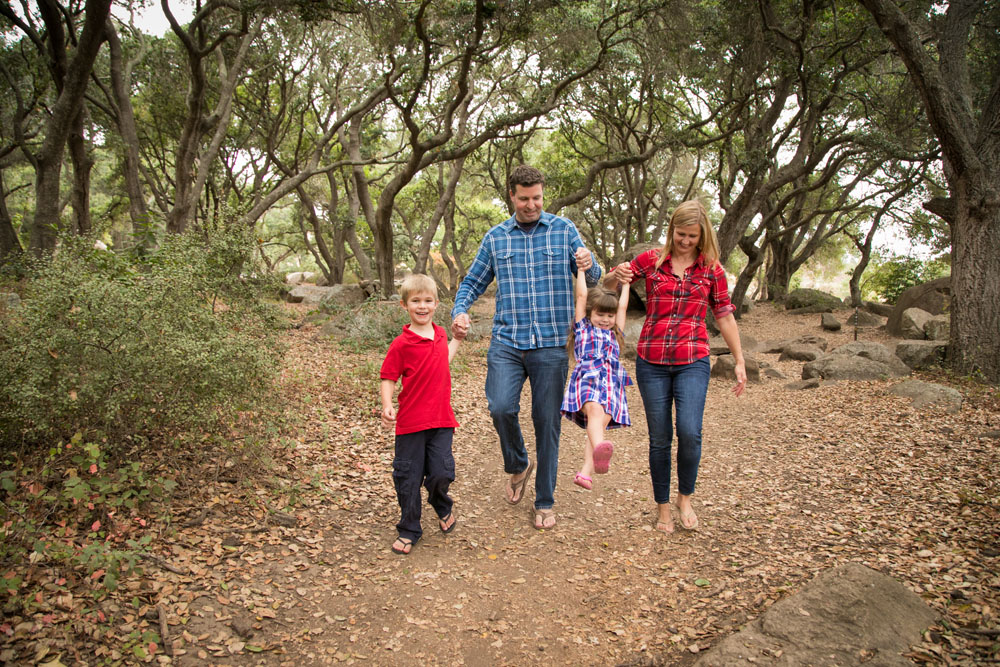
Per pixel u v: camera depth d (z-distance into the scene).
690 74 16.42
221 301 4.75
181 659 2.46
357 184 21.94
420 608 3.00
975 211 9.28
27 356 3.38
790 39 13.76
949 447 5.24
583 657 2.68
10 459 3.55
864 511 4.05
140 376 3.52
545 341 3.83
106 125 20.44
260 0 12.42
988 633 2.52
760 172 16.41
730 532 3.86
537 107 16.02
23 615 2.51
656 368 3.75
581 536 3.87
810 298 23.31
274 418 4.28
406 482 3.53
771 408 7.50
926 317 14.84
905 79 15.26
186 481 3.79
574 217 27.06
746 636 2.55
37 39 13.98
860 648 2.44
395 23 12.92
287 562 3.28
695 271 3.67
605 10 15.78
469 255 40.31
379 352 9.77
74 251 4.07
